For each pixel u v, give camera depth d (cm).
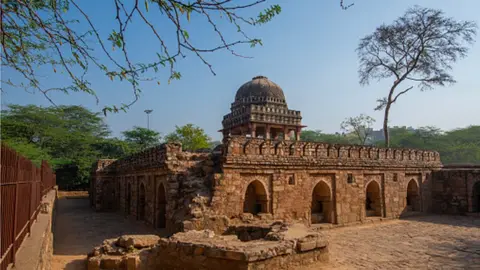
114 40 345
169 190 1655
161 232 1720
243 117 2994
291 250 972
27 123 3775
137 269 1038
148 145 4938
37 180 1081
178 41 348
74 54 390
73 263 1220
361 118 4488
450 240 1555
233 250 874
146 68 372
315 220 1925
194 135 4253
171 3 325
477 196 2502
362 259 1193
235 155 1603
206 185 1628
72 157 4188
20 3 371
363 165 2114
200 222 1420
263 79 3269
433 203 2625
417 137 5784
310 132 6431
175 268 991
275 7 365
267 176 1722
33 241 693
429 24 2895
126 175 2730
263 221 1627
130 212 2566
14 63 413
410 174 2478
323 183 1953
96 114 4738
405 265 1121
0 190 412
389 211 2258
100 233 1830
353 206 2042
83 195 4366
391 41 3050
